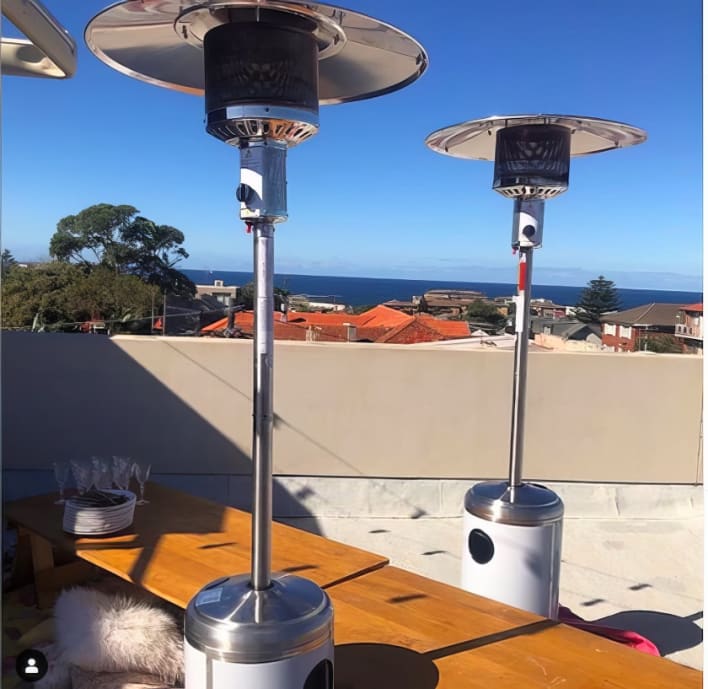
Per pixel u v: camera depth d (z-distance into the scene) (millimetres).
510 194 2604
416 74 1724
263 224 1504
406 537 4359
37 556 3102
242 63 1419
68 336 4500
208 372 4578
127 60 1739
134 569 2488
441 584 2391
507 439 4734
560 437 4734
